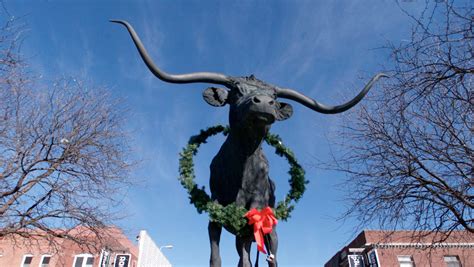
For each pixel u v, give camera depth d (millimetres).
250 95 3426
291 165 4375
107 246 11250
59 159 9273
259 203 3717
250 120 3328
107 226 10391
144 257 25094
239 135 3625
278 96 3986
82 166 9484
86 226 10148
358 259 20609
